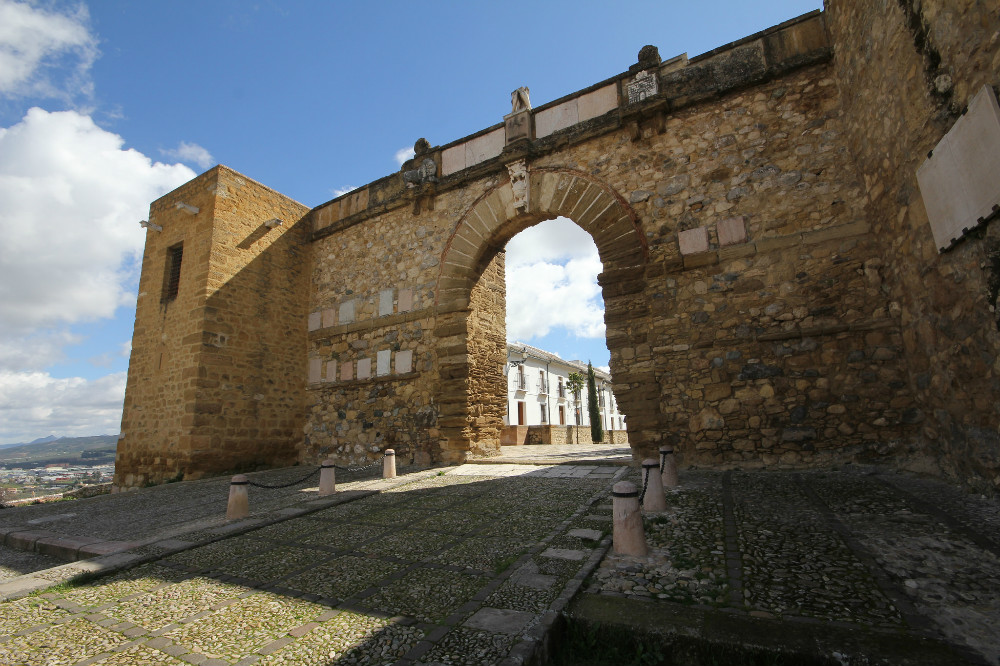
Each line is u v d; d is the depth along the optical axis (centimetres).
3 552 533
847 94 674
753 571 312
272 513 572
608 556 357
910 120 491
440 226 1060
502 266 1197
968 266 421
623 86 890
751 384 693
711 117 797
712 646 236
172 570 397
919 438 589
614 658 251
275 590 340
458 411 952
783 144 738
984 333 410
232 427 1052
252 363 1113
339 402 1138
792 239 702
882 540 352
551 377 3544
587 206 868
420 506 577
